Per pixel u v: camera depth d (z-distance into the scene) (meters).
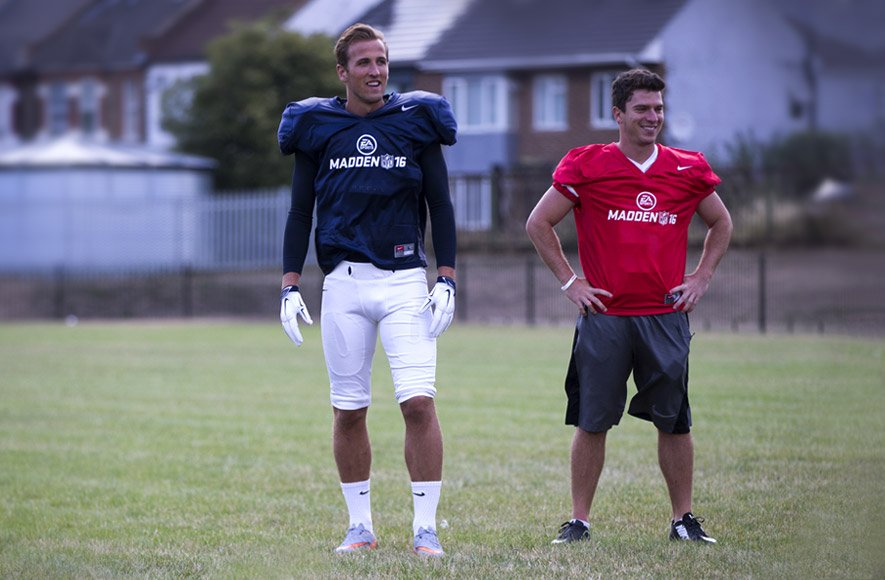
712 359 57.12
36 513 27.34
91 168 129.00
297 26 145.38
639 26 134.25
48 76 194.38
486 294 95.50
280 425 40.44
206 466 33.09
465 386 49.31
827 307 84.19
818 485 28.23
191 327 87.56
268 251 110.44
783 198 119.25
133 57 185.12
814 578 20.44
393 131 22.25
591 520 25.53
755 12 139.50
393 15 145.75
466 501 27.80
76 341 75.56
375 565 21.64
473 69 138.75
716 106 136.00
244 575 21.36
